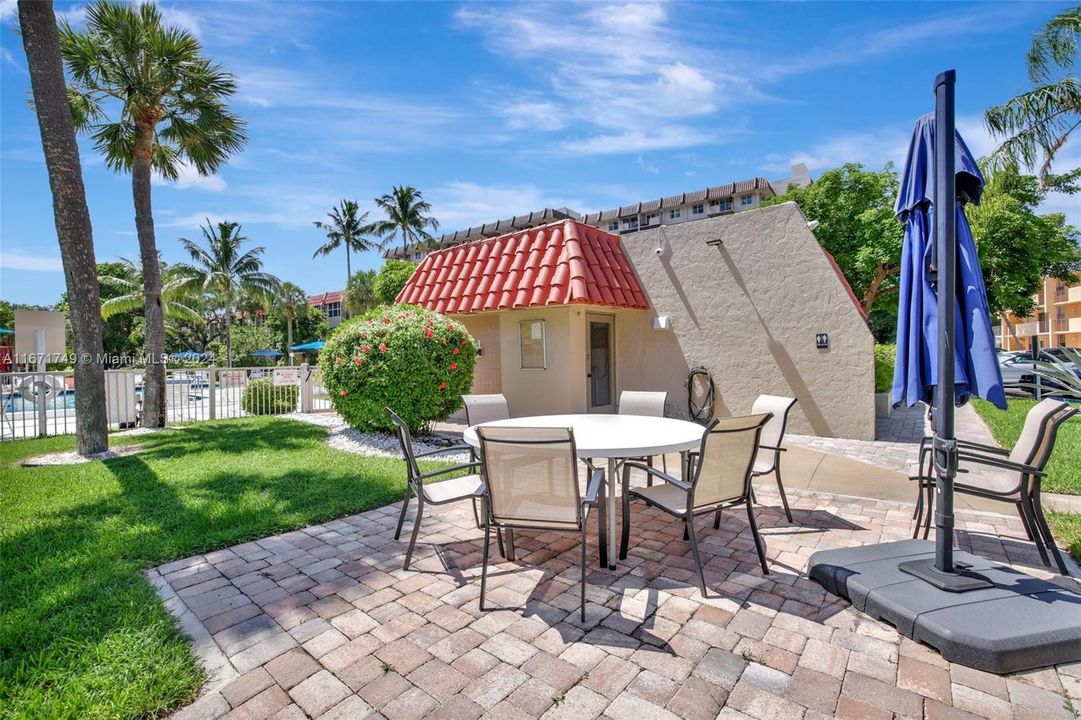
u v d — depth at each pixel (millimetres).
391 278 28844
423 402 8094
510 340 10344
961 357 3096
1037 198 17984
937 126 3010
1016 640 2348
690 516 3174
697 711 2107
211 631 2756
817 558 3350
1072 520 4160
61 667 2408
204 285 31406
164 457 7188
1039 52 11945
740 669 2381
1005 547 3721
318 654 2547
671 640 2629
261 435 9148
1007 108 12422
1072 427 8508
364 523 4504
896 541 3646
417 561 3682
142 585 3221
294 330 44812
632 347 10523
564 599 3092
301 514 4586
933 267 3244
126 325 36219
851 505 4852
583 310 9766
